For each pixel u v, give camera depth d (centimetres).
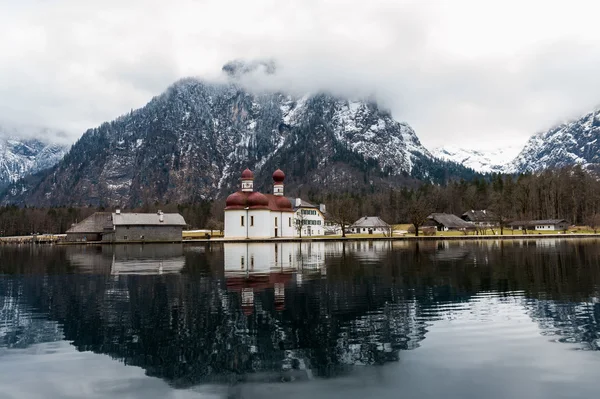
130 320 3192
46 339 2786
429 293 4119
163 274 5716
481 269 5909
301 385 2053
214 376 2170
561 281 4812
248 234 16288
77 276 5688
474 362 2314
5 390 2052
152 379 2150
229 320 3152
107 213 16800
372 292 4172
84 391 2033
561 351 2467
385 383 2064
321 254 8738
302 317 3225
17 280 5362
